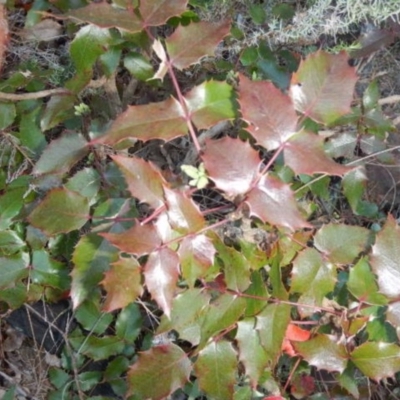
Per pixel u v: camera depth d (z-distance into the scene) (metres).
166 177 0.48
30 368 0.64
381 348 0.49
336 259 0.50
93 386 0.61
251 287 0.49
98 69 0.60
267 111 0.42
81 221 0.49
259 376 0.48
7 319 0.64
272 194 0.41
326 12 0.63
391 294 0.48
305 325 0.56
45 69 0.65
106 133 0.43
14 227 0.57
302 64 0.44
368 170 0.66
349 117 0.58
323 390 0.60
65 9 0.55
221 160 0.41
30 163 0.61
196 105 0.44
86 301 0.59
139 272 0.44
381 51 0.68
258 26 0.64
